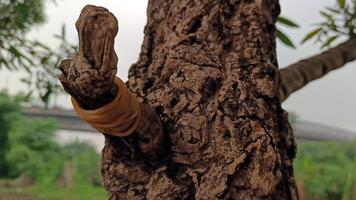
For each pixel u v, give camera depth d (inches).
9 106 518.3
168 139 37.2
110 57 30.9
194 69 39.3
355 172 364.5
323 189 357.1
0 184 469.7
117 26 30.9
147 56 42.6
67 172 483.8
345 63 56.6
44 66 82.4
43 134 528.1
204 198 35.6
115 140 36.0
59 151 542.0
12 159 499.8
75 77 31.3
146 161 37.2
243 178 35.7
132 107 33.7
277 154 36.7
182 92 38.3
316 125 624.4
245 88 38.4
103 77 31.0
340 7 66.1
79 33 30.9
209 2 41.5
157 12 43.3
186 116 37.4
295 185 39.7
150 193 36.7
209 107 37.4
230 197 35.5
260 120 37.5
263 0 42.1
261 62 40.1
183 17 41.6
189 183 36.3
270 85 39.4
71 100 33.4
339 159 409.4
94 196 440.1
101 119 33.0
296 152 41.5
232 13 41.7
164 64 40.6
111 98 32.4
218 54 40.2
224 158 36.0
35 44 82.4
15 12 88.0
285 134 40.1
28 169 492.7
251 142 36.4
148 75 41.0
